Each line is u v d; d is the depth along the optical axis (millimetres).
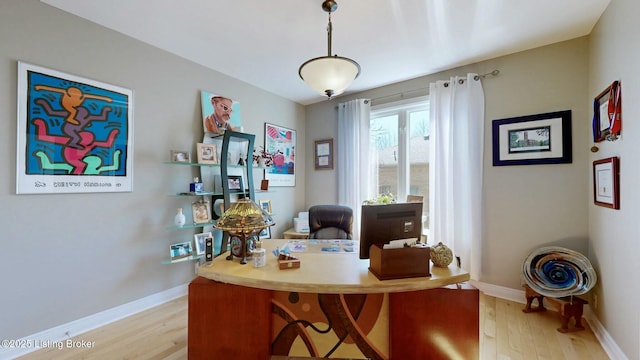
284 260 1566
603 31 1975
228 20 2123
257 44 2496
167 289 2676
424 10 1970
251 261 1643
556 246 2426
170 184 2682
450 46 2494
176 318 2332
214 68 3029
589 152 2275
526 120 2549
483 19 2076
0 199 1768
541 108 2490
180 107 2758
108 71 2242
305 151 4359
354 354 1636
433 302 1523
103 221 2232
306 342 1657
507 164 2648
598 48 2074
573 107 2352
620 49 1709
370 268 1483
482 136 2754
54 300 1981
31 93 1872
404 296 1561
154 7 1965
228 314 1618
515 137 2609
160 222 2607
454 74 2975
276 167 3854
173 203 2709
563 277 2207
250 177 3084
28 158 1863
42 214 1931
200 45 2529
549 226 2465
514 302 2584
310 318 1656
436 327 1521
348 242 2172
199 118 2930
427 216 3246
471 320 1491
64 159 2020
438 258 1523
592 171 2191
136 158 2430
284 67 3002
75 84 2064
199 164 2744
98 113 2186
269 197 3744
